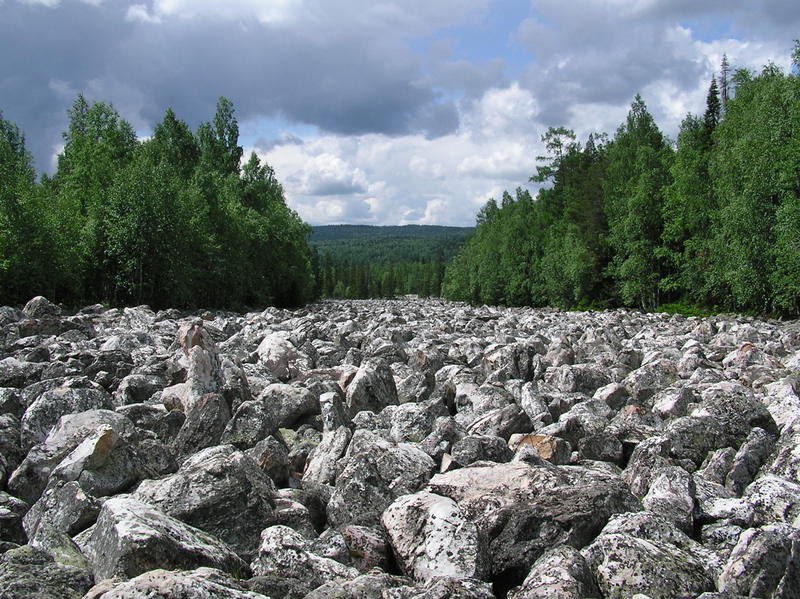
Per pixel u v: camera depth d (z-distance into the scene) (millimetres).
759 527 6715
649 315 48938
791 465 8344
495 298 103812
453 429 9906
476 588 5590
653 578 5770
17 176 41312
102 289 48500
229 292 61500
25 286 39531
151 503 7105
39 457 8977
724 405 10227
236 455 7973
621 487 7398
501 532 6641
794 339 24688
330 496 8391
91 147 53062
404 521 6703
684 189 55812
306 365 17719
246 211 72438
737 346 22094
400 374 16094
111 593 4898
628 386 15141
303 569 6195
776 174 42188
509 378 15875
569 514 6719
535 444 9758
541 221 97562
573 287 77812
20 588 5406
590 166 88312
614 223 68750
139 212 47344
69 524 7105
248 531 7125
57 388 11562
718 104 73625
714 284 51625
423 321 35781
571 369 15414
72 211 46062
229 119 83625
